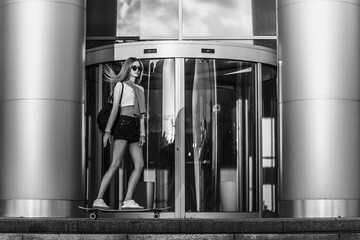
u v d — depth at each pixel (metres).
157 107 17.17
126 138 14.41
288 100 16.33
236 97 17.36
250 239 11.80
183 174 17.03
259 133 17.42
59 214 16.02
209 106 17.23
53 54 16.19
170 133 17.12
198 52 17.16
